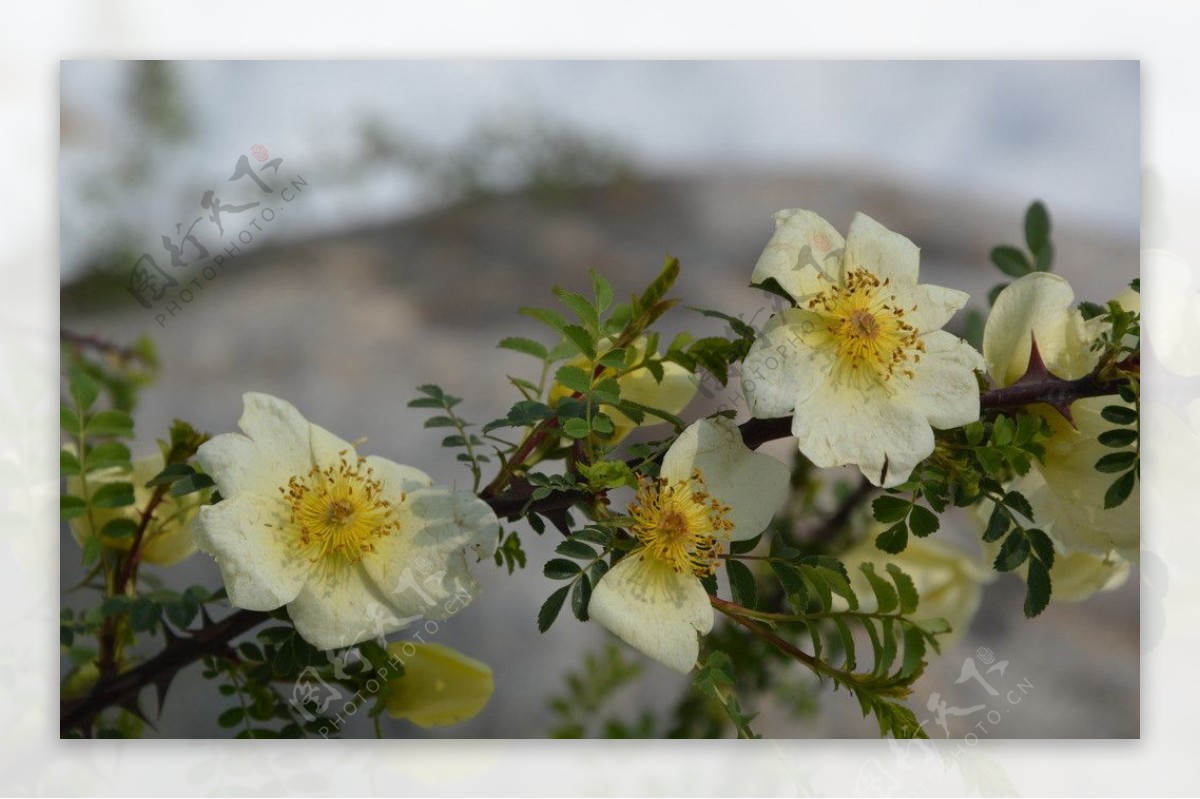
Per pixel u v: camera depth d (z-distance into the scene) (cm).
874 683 42
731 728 53
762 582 51
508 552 45
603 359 43
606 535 43
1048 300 44
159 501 45
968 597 49
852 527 50
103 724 51
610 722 53
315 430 43
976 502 44
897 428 43
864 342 43
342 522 43
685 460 43
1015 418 44
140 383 53
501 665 59
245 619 45
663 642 42
